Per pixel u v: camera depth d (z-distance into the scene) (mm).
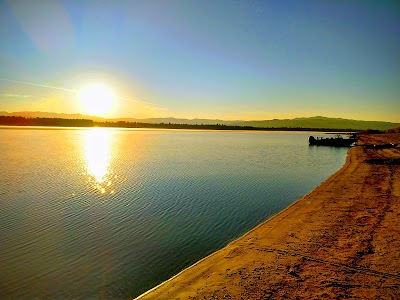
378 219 10695
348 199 13906
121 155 38875
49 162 30547
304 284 6309
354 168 24547
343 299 5699
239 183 21062
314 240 8859
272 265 7277
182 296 6008
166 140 76125
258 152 46750
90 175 23469
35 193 17203
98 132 117875
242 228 11781
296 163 33031
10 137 68188
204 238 10695
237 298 5828
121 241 10328
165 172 25516
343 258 7535
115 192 17703
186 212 13805
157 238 10641
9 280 7801
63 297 7055
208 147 55156
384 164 26734
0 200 15594
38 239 10445
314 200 13969
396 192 15109
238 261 7602
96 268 8438
